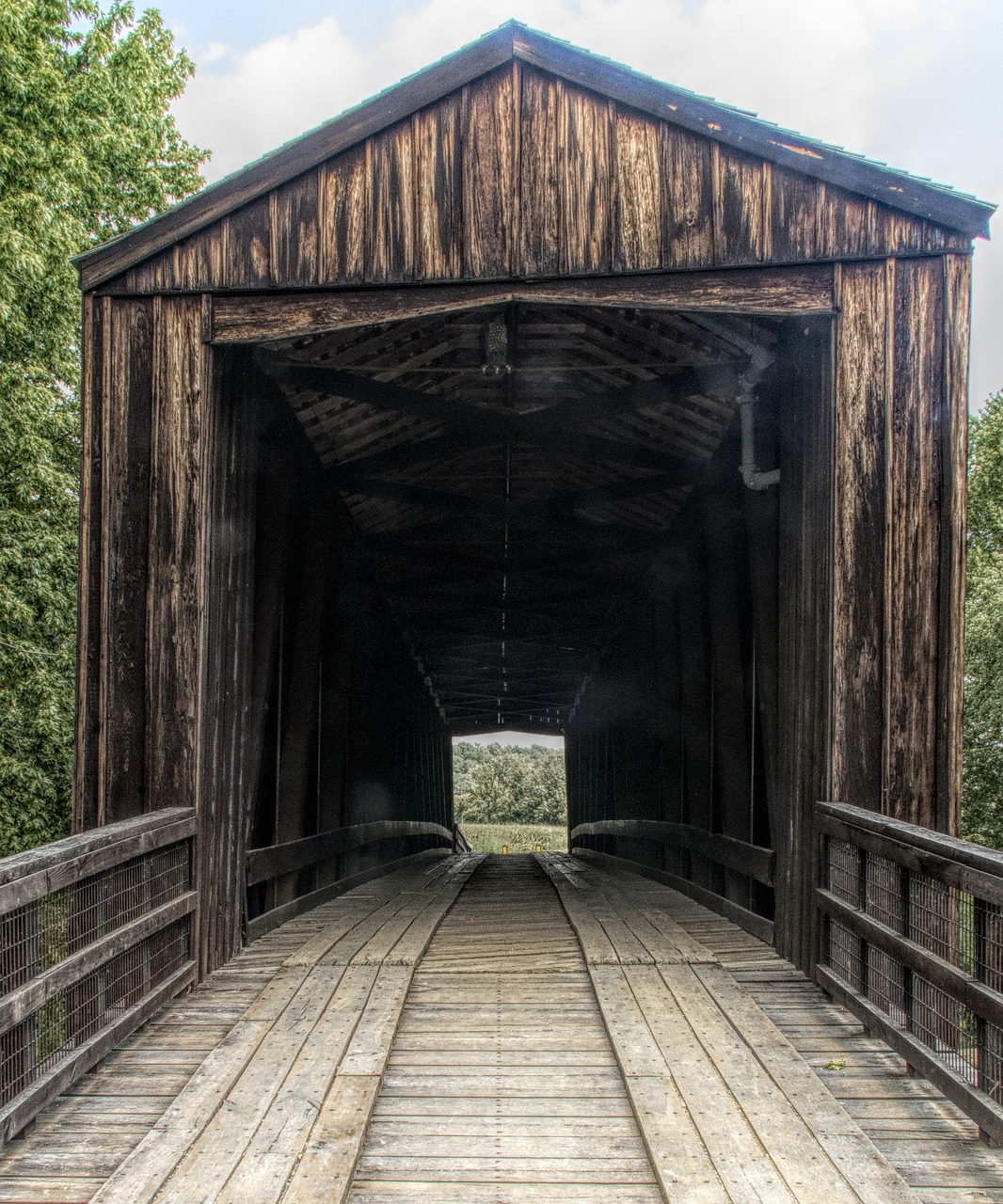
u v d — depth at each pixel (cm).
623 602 1168
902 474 445
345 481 737
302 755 655
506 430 686
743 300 452
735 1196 244
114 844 349
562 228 457
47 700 1044
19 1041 285
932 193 443
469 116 464
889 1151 276
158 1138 276
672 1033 362
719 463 682
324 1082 316
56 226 1049
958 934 308
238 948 506
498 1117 302
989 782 1606
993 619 1551
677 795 848
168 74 1409
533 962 479
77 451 1130
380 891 789
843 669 443
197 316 465
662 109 454
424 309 460
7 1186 258
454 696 1928
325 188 465
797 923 469
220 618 482
